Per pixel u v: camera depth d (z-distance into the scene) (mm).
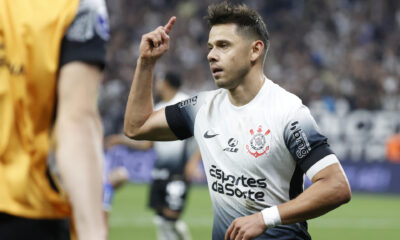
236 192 14172
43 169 7926
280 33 94375
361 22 95000
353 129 70312
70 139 7414
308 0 97625
